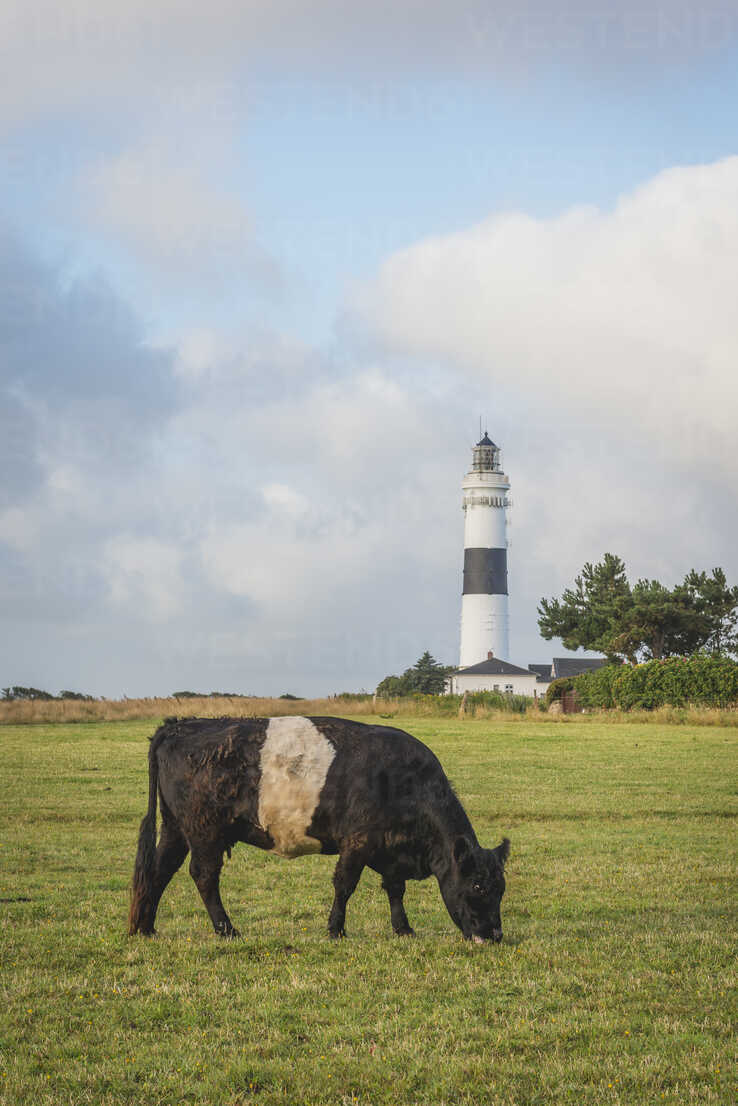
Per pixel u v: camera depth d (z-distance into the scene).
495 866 10.13
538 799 21.52
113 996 8.51
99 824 18.30
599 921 11.47
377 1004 8.29
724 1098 6.59
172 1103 6.58
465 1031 7.71
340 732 10.67
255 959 9.61
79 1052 7.35
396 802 10.43
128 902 12.32
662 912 11.98
